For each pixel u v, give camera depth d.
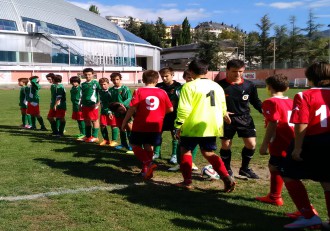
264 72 52.94
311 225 3.39
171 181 5.16
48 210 3.91
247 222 3.63
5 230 3.39
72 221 3.62
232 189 4.55
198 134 4.45
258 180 5.24
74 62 52.72
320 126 3.32
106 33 62.44
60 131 9.53
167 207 4.04
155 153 6.66
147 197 4.39
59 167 5.83
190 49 81.56
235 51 72.31
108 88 7.85
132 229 3.43
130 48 63.62
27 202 4.16
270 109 3.98
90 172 5.55
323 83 3.39
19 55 48.34
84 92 8.45
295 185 3.48
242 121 5.12
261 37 68.81
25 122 11.20
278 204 4.15
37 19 53.75
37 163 6.08
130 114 5.34
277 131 4.05
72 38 54.53
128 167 5.93
